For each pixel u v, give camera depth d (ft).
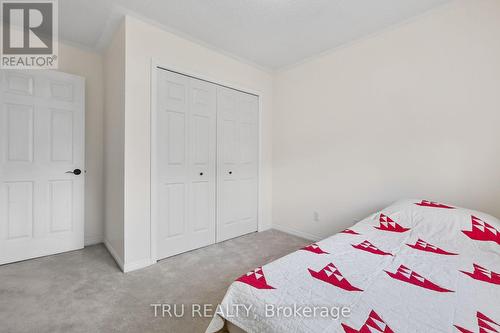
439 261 3.96
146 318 4.68
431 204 5.83
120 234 6.85
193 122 8.13
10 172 6.93
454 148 6.13
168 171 7.48
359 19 6.81
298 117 9.86
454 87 6.10
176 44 7.54
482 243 4.52
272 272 3.55
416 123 6.75
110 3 6.11
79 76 8.06
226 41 8.04
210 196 8.71
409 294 3.00
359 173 7.99
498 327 2.41
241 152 9.78
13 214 7.01
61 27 7.23
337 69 8.53
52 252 7.68
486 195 5.68
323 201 9.02
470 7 5.83
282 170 10.54
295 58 9.37
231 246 8.62
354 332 2.36
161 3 6.12
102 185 9.00
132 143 6.64
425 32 6.54
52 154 7.61
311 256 4.10
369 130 7.72
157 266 6.93
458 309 2.70
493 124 5.57
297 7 6.29
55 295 5.41
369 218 6.29
